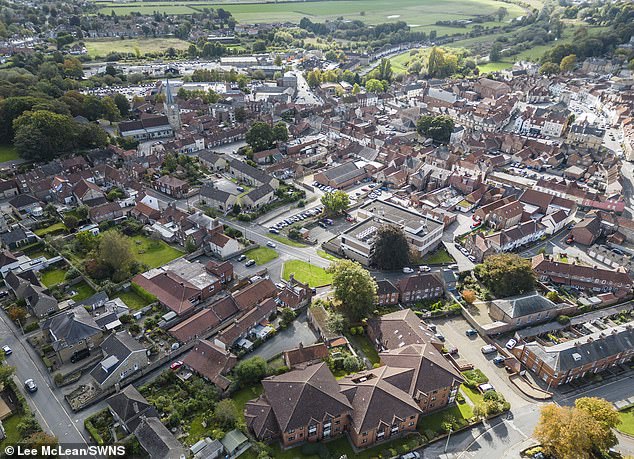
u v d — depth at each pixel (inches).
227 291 6181.1
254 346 5285.4
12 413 4389.8
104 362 4690.0
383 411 4212.6
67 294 5999.0
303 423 4111.7
